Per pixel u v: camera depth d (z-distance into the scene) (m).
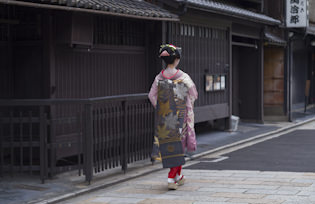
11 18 8.37
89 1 8.19
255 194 6.33
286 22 17.84
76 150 8.52
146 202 6.17
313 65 25.73
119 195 6.68
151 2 11.34
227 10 12.82
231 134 13.95
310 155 10.05
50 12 8.06
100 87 9.33
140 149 8.64
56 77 8.21
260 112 17.02
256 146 11.81
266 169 8.43
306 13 17.56
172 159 6.77
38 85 8.27
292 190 6.50
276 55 18.28
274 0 18.14
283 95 18.16
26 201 6.32
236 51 17.17
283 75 18.27
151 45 11.02
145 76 10.87
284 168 8.51
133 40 10.45
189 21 12.40
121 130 8.10
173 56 6.86
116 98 7.76
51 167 7.45
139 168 8.60
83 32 8.36
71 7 7.59
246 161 9.48
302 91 24.33
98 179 7.64
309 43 23.12
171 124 6.80
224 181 7.35
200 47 13.14
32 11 8.22
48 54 8.08
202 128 14.84
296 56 23.52
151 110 8.85
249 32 16.08
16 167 7.35
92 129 7.25
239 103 17.38
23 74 8.39
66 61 8.44
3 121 7.32
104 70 9.45
